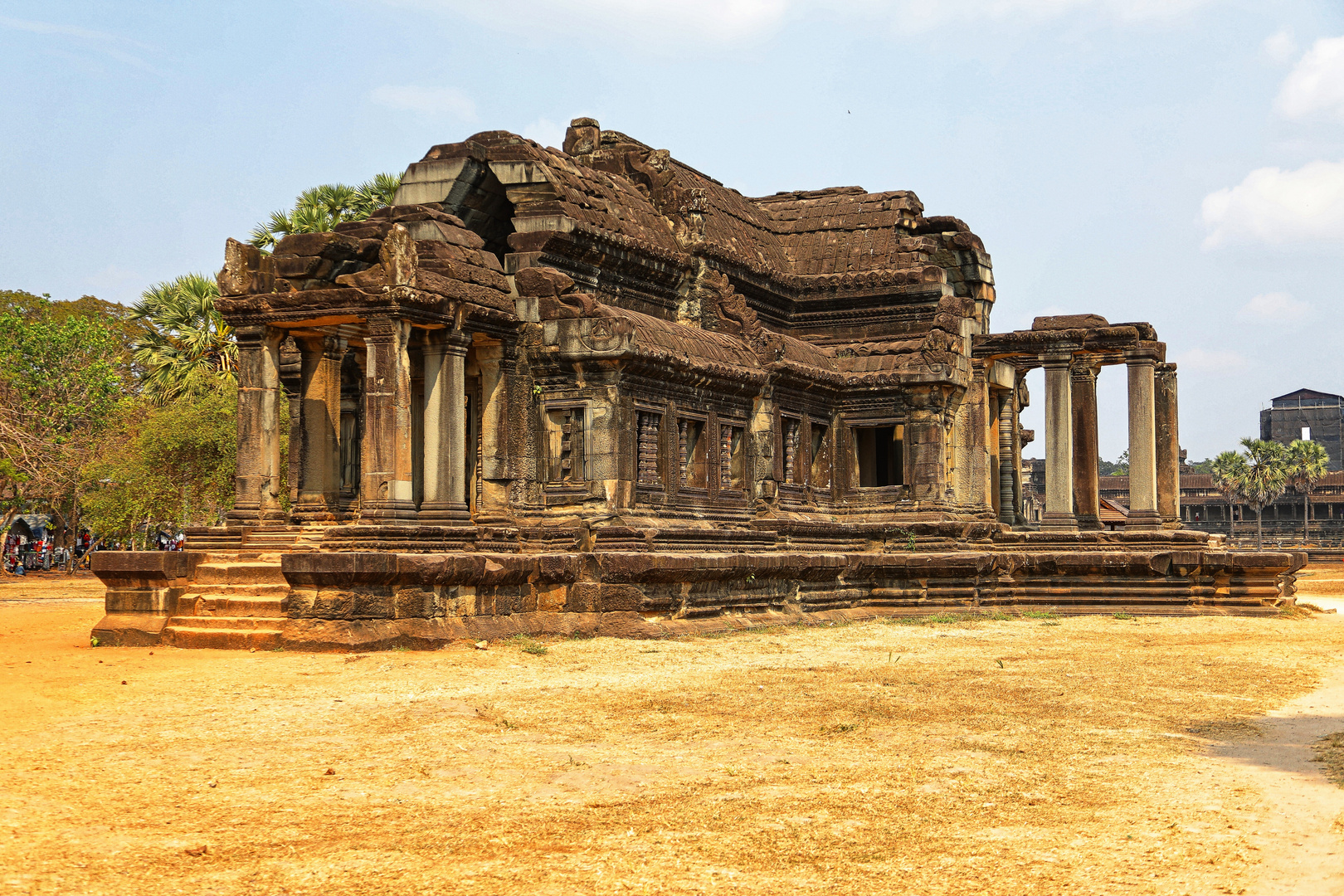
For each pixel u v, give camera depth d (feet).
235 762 35.14
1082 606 93.81
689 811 30.01
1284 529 408.26
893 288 114.73
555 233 86.69
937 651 65.10
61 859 25.55
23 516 235.61
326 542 68.33
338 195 150.30
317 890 23.98
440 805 30.53
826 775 33.94
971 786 32.55
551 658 59.47
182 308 156.87
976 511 109.70
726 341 97.91
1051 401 106.63
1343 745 38.22
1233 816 29.30
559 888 24.22
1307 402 476.95
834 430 110.63
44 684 49.06
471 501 84.33
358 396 86.94
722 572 75.15
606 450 82.99
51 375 166.91
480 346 83.61
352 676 52.13
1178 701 47.44
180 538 209.77
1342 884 24.14
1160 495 117.60
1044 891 24.03
